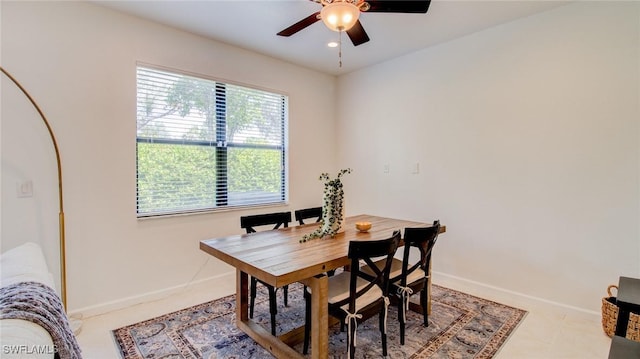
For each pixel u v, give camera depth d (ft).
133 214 9.17
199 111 10.64
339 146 14.97
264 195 12.62
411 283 7.63
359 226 8.51
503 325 7.98
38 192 7.73
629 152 7.70
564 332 7.63
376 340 7.34
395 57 12.44
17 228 7.49
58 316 3.68
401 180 12.53
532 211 9.22
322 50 11.67
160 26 9.52
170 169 10.04
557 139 8.73
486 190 10.15
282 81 12.84
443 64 11.07
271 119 12.77
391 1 5.99
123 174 8.96
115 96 8.78
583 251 8.39
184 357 6.66
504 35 9.59
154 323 8.09
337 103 15.03
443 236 11.27
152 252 9.57
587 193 8.30
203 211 10.68
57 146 7.85
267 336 6.98
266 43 11.00
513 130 9.52
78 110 8.21
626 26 7.68
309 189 14.06
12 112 7.39
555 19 8.68
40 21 7.65
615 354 4.40
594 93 8.14
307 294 6.68
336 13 5.98
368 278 6.72
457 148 10.82
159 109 9.75
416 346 7.06
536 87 9.05
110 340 7.28
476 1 8.24
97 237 8.57
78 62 8.18
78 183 8.24
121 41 8.83
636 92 7.58
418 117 11.89
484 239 10.23
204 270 10.71
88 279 8.45
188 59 10.13
